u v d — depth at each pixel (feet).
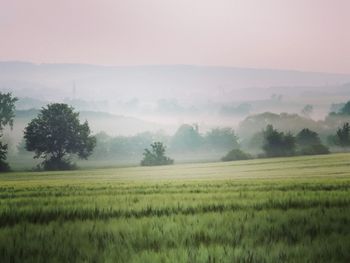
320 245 45.88
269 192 111.96
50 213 72.95
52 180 282.97
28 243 47.47
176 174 347.36
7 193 130.62
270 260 40.45
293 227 56.24
